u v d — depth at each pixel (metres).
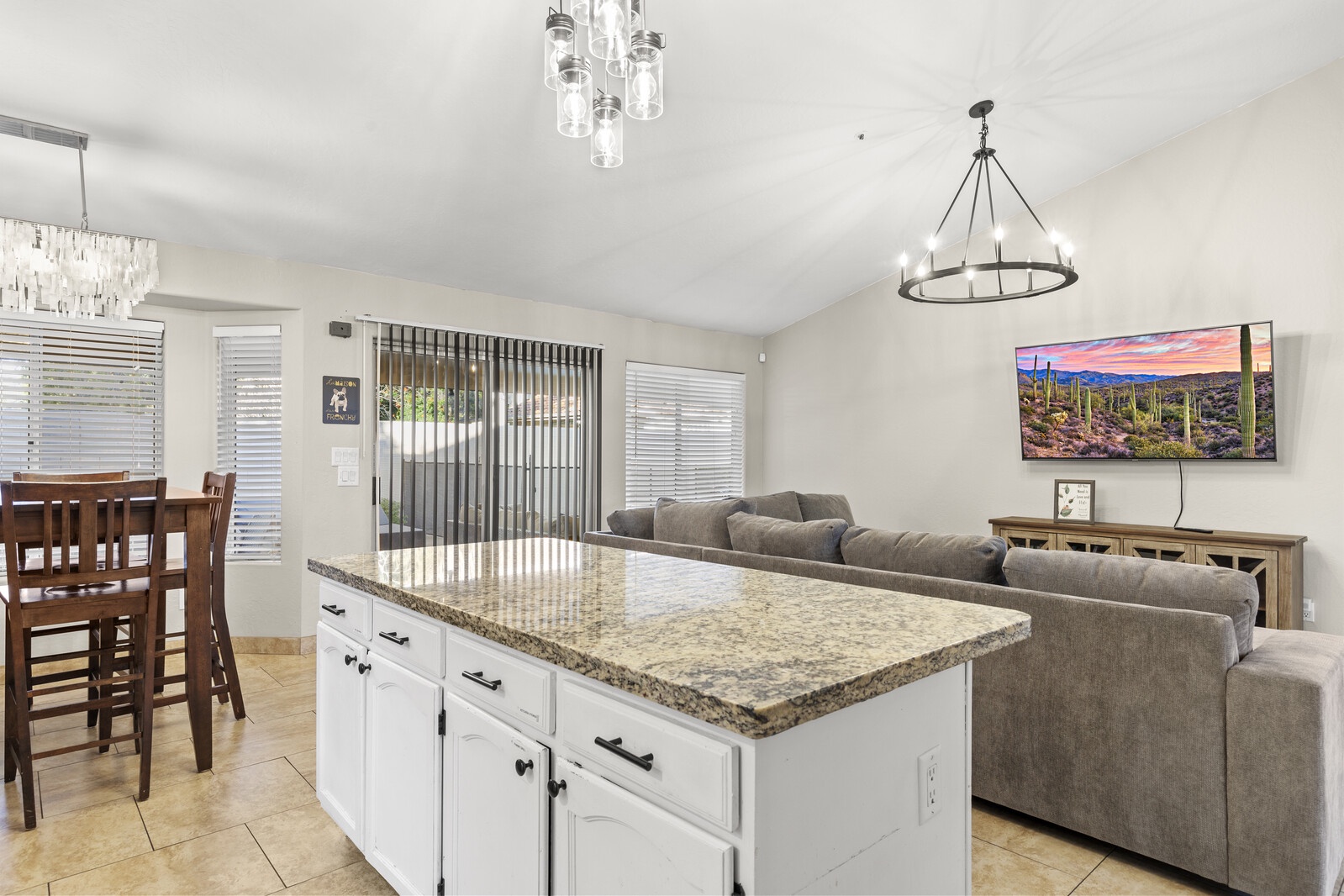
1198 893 1.98
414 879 1.69
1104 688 2.13
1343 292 4.07
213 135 3.08
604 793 1.16
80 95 2.73
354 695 1.98
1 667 3.85
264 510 4.41
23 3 2.31
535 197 3.98
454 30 2.70
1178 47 3.77
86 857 2.13
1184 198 4.62
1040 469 5.27
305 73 2.80
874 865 1.16
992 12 3.25
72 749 2.43
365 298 4.59
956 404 5.71
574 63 1.86
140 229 3.74
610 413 5.91
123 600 2.52
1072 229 5.11
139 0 2.38
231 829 2.30
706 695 0.97
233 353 4.45
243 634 4.37
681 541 3.79
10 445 3.88
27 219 3.51
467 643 1.53
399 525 4.70
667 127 3.59
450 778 1.58
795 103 3.60
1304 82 4.18
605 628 1.35
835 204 4.72
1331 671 1.89
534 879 1.33
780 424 7.00
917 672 1.16
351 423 4.52
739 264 5.36
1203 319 4.55
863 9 3.07
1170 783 2.00
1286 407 4.26
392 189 3.69
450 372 4.95
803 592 1.71
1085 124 4.39
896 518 6.08
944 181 4.72
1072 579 2.28
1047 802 2.25
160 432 4.31
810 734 1.04
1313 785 1.78
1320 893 1.78
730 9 2.91
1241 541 4.07
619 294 5.54
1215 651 1.93
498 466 5.17
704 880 0.99
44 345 3.98
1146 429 4.66
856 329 6.36
